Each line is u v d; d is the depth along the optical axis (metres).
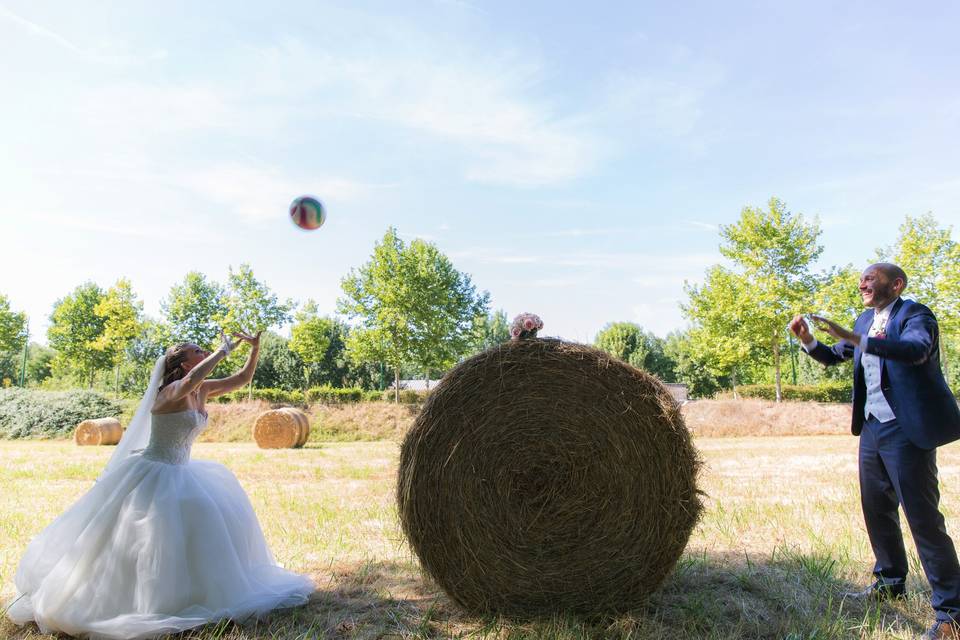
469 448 3.68
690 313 29.91
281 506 7.17
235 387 4.30
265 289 34.53
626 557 3.62
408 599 4.02
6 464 12.64
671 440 3.64
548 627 3.46
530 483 3.67
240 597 3.66
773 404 25.12
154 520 3.54
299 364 50.72
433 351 30.02
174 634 3.39
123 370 45.25
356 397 32.69
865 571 4.38
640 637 3.36
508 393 3.70
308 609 3.85
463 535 3.65
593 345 3.82
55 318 42.38
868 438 3.82
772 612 3.71
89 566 3.50
